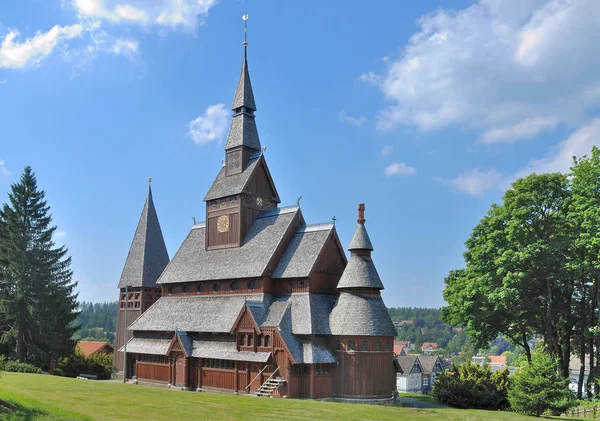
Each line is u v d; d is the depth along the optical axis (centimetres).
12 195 8944
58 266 9188
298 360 5509
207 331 6469
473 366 5956
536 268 6288
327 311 6050
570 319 6762
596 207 5778
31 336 8525
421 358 15100
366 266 5950
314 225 6681
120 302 8800
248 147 7525
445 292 7181
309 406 4625
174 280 7469
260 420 3931
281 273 6359
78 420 3419
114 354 8662
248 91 7725
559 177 6312
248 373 5872
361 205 6153
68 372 8588
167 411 4041
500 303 6112
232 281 6800
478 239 6769
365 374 5612
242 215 7156
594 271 6250
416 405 5856
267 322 6012
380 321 5769
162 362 6888
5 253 8644
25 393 4194
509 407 5512
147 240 8875
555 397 4778
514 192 6481
